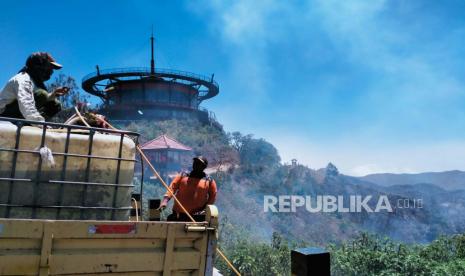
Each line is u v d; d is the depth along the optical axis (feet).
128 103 240.53
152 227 9.41
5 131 9.77
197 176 18.25
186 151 185.16
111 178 10.82
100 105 254.47
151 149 176.55
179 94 251.19
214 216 10.14
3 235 8.08
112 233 8.99
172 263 9.54
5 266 8.00
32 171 9.96
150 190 145.89
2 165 9.70
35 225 8.34
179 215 17.85
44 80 14.17
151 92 241.55
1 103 12.67
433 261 75.25
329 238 177.17
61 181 10.21
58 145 10.34
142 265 9.21
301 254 10.59
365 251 77.56
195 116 264.31
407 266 70.85
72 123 13.23
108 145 10.88
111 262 8.90
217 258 76.95
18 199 9.77
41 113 13.87
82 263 8.63
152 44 241.14
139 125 229.04
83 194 10.45
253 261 75.36
